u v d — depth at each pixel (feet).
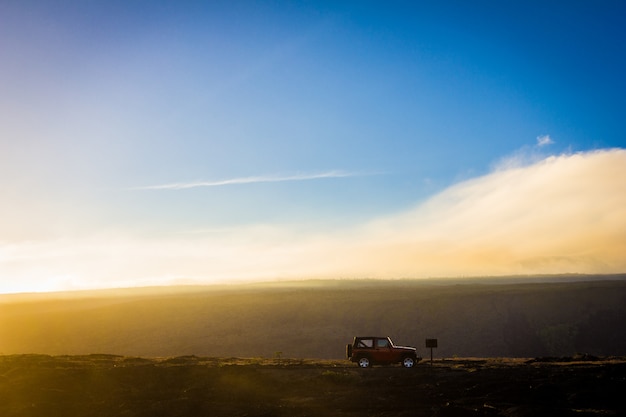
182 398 119.03
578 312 372.79
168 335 400.67
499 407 103.55
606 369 126.00
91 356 176.86
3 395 123.44
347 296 466.70
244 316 430.20
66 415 113.80
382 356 141.08
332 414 106.01
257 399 119.55
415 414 100.89
